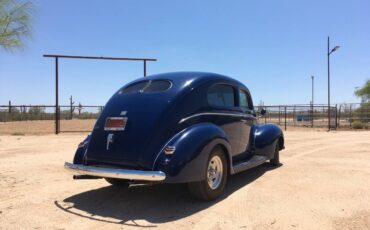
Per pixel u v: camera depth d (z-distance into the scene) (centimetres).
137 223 465
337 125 2577
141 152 500
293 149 1157
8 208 532
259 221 462
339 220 460
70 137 1692
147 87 577
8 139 1577
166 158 487
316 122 2847
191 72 611
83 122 2783
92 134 569
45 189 643
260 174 744
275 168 808
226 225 451
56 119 1925
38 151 1154
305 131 2159
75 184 681
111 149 529
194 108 554
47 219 484
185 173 489
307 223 452
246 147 725
